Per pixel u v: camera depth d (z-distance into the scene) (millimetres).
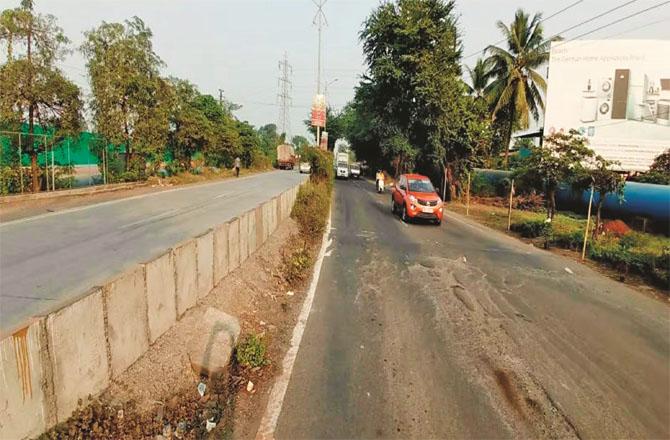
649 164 27109
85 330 3416
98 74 21812
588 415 4105
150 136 23906
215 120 42906
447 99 26250
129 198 18547
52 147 17688
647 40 26688
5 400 2652
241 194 22641
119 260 7953
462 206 25125
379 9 29266
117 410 3543
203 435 3586
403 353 5285
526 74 31672
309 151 25422
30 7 16531
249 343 4883
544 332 6125
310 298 7277
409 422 3889
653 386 4707
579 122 28281
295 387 4402
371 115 32219
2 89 15625
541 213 22625
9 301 5656
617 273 9836
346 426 3793
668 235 17594
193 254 5629
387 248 11648
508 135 33312
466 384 4594
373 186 38188
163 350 4500
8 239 9406
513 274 9383
